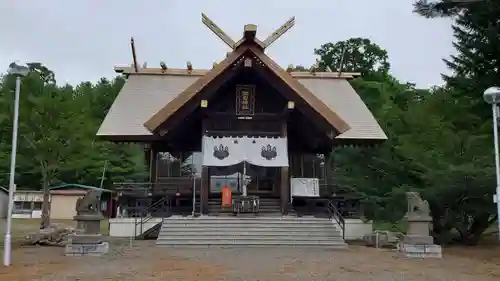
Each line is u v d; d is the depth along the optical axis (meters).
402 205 22.30
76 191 45.16
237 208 22.00
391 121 28.36
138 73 31.45
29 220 40.19
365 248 18.25
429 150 21.34
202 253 15.68
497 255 16.81
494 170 17.86
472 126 23.27
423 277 11.56
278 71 22.11
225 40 22.78
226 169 26.38
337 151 31.84
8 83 23.81
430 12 23.89
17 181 46.56
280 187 24.50
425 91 46.19
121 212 25.09
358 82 47.47
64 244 18.66
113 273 11.43
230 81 23.78
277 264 13.20
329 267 12.78
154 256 14.81
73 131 25.22
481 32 23.91
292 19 23.22
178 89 30.20
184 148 27.12
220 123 23.77
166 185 26.64
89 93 56.97
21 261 13.64
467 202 19.64
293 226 19.31
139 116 27.64
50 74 62.94
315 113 22.22
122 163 48.19
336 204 25.20
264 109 24.14
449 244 20.77
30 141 24.12
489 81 22.95
